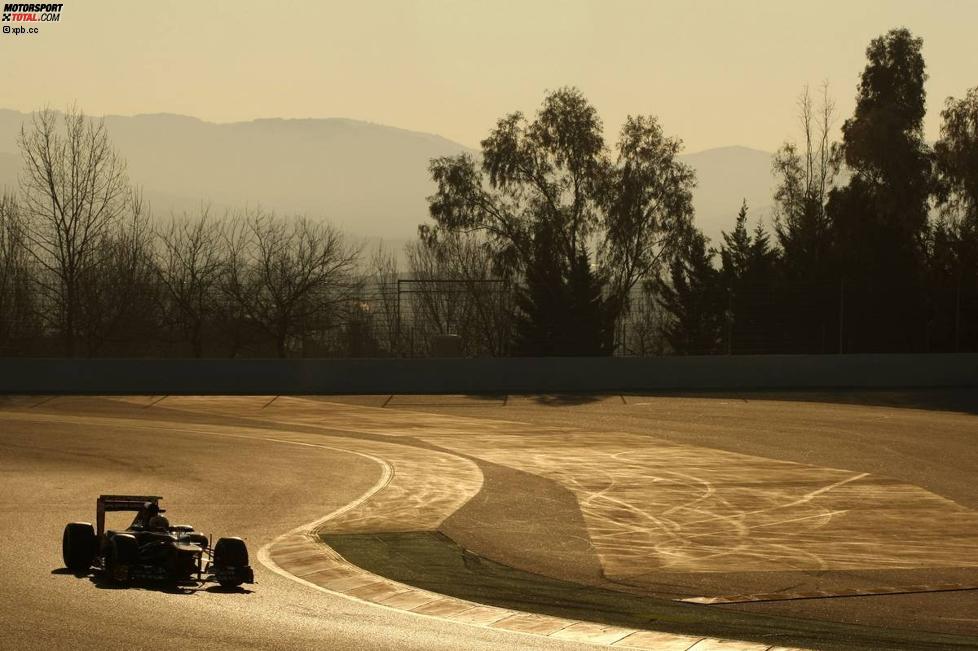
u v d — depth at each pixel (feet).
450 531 137.39
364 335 421.59
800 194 561.43
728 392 326.65
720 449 219.20
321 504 155.94
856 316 382.42
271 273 465.88
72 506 151.12
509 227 536.01
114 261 449.48
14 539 124.16
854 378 340.80
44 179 444.96
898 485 179.52
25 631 79.20
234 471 187.62
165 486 170.91
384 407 291.58
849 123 538.47
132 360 326.85
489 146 542.57
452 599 99.25
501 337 468.34
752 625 91.86
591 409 286.66
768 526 144.56
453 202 541.34
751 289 378.73
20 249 437.99
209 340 463.01
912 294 392.47
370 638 81.71
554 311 418.31
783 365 339.36
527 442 227.61
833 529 142.92
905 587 110.32
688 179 541.75
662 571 116.88
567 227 540.93
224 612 88.33
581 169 540.52
